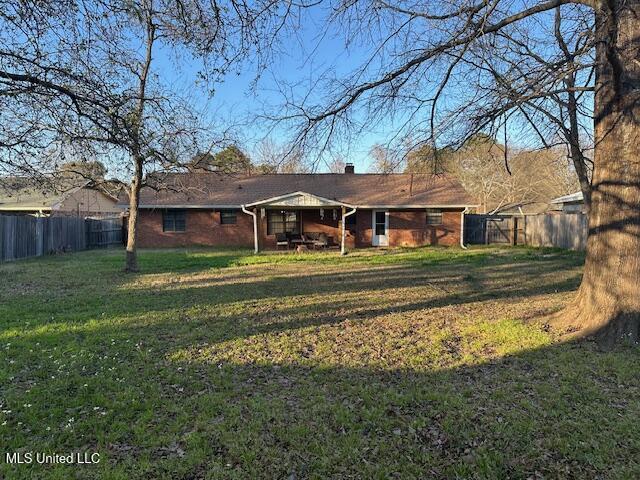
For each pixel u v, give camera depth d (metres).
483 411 3.61
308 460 2.98
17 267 13.48
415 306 7.72
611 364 4.53
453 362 4.78
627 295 5.12
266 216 21.83
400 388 4.10
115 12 5.06
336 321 6.70
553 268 12.53
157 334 5.94
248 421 3.48
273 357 5.02
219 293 9.12
